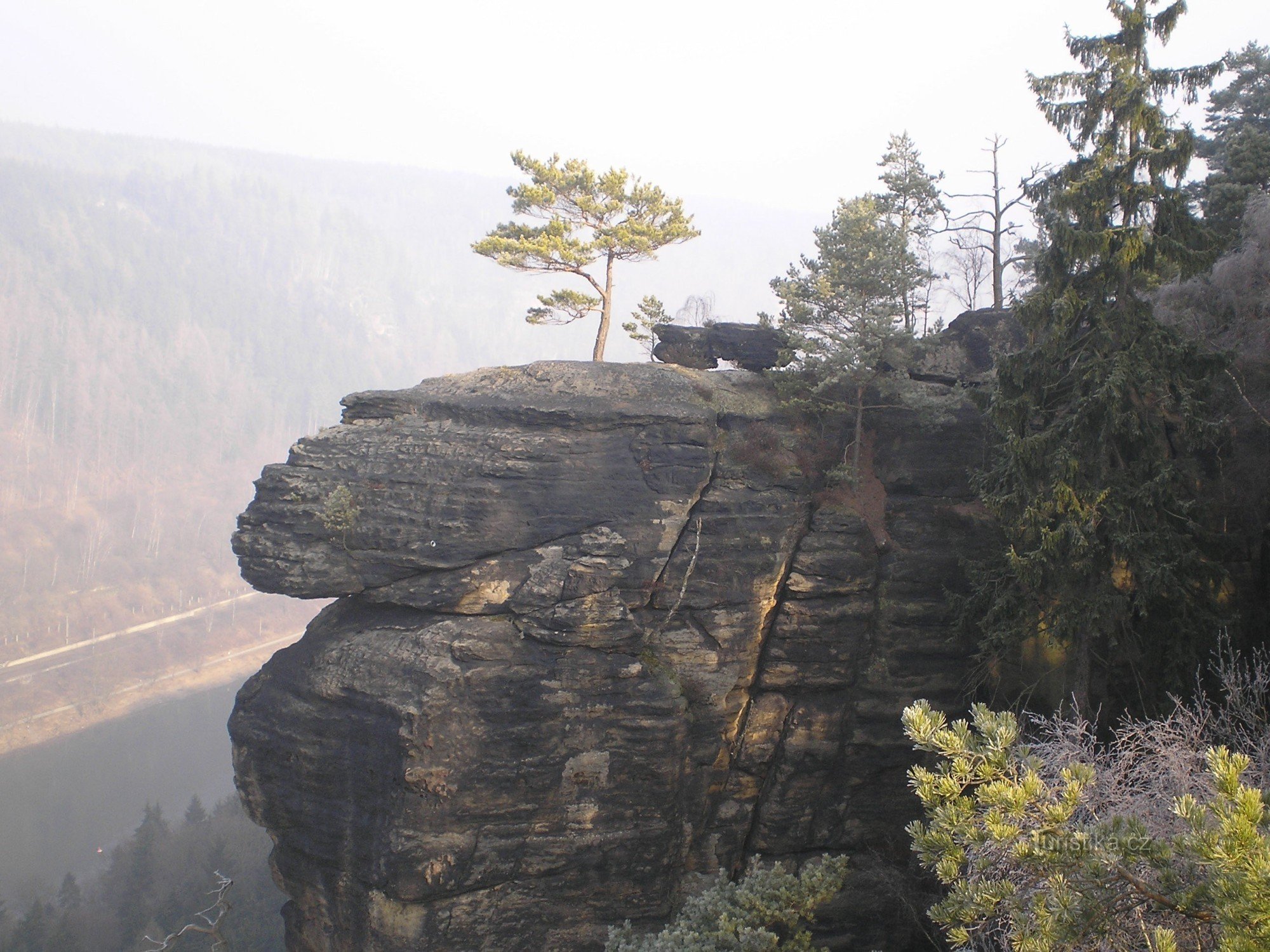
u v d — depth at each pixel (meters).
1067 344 21.80
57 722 94.25
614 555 26.08
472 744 24.36
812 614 27.16
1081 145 21.31
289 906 26.56
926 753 27.22
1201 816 9.41
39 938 54.53
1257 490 24.45
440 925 24.23
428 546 26.06
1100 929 10.78
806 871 22.39
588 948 25.36
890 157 35.44
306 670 25.95
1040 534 21.12
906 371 28.88
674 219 36.22
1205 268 20.16
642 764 25.38
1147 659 22.02
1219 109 37.56
